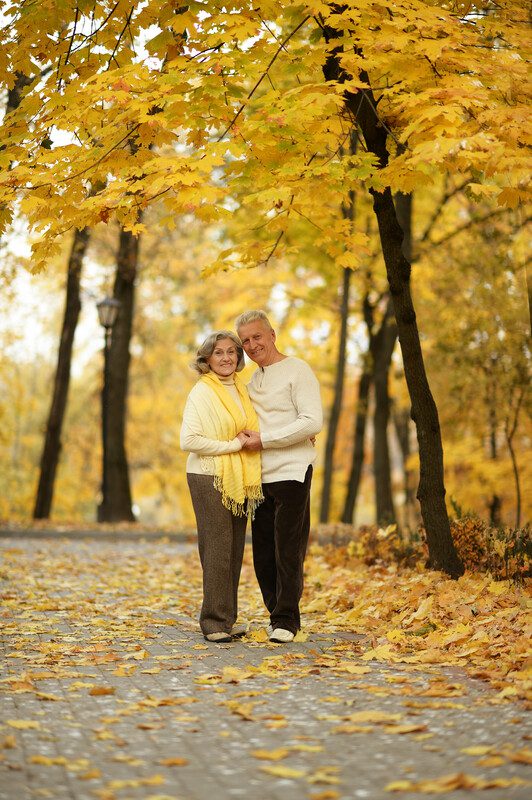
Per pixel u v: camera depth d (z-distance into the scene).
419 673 5.10
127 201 6.36
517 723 3.97
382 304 20.88
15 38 7.37
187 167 6.17
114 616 7.33
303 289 23.92
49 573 10.45
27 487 30.02
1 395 30.81
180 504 32.22
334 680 4.92
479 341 18.33
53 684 4.87
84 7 7.07
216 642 6.13
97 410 30.78
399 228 7.71
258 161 6.92
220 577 6.25
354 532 11.42
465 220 20.50
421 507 7.81
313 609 7.59
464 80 6.42
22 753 3.63
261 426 6.39
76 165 6.68
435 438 7.76
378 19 6.73
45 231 6.91
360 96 7.20
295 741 3.76
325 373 26.73
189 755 3.61
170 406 31.11
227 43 6.68
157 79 6.35
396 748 3.67
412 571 8.12
